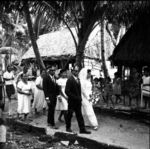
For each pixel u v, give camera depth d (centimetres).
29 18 966
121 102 1017
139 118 789
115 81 1012
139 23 929
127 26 1018
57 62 1894
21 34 2364
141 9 802
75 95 660
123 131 692
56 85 756
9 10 799
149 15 898
